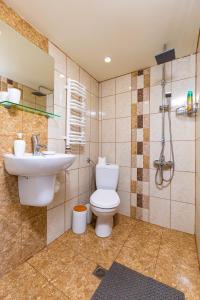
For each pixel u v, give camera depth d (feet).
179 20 4.24
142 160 6.72
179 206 6.00
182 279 3.87
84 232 5.83
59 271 4.06
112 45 5.28
